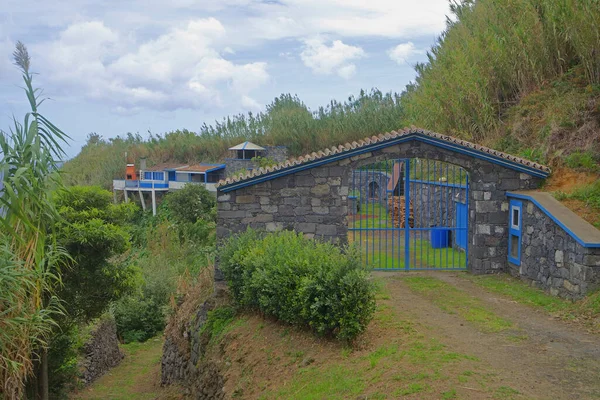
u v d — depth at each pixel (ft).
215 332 38.40
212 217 110.32
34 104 28.25
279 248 34.40
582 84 52.19
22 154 27.84
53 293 37.73
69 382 49.85
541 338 27.55
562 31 52.08
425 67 75.72
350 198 78.07
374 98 140.56
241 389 29.66
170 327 51.44
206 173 138.10
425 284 39.99
